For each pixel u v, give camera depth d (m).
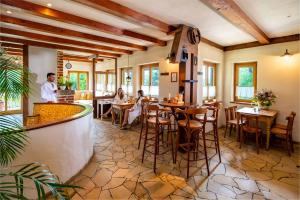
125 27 3.97
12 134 1.35
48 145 2.14
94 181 2.54
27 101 5.37
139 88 6.64
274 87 4.62
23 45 5.22
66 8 2.98
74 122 2.61
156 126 3.05
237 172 2.86
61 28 4.03
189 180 2.60
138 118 6.00
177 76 5.03
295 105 4.32
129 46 5.52
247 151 3.76
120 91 6.63
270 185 2.51
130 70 7.07
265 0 2.64
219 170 2.91
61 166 2.34
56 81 5.83
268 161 3.28
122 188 2.39
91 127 3.29
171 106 3.31
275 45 4.56
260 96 4.50
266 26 3.73
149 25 3.33
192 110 2.73
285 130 3.88
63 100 5.84
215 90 5.72
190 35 3.80
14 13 3.22
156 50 5.65
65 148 2.41
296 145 4.23
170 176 2.70
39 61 5.49
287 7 2.86
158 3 2.78
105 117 7.11
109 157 3.36
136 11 3.03
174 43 3.71
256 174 2.80
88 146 3.11
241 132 3.98
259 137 4.48
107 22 3.64
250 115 3.82
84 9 3.01
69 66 8.70
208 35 4.46
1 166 1.59
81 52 6.72
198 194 2.28
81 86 10.12
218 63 5.59
